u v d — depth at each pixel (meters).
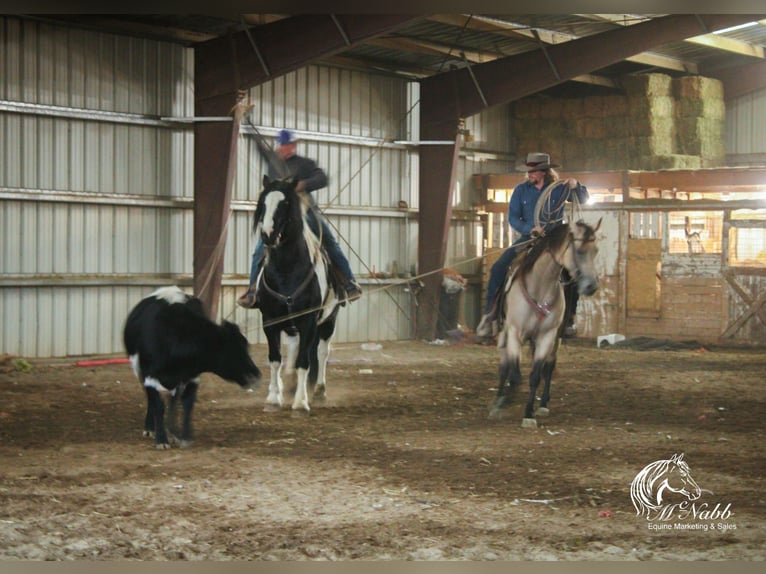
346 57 19.89
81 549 5.92
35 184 15.62
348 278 11.41
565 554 5.90
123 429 9.88
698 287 20.36
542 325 9.95
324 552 5.89
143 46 16.89
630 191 21.00
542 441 9.35
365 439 9.39
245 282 18.44
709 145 22.86
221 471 7.91
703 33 17.89
